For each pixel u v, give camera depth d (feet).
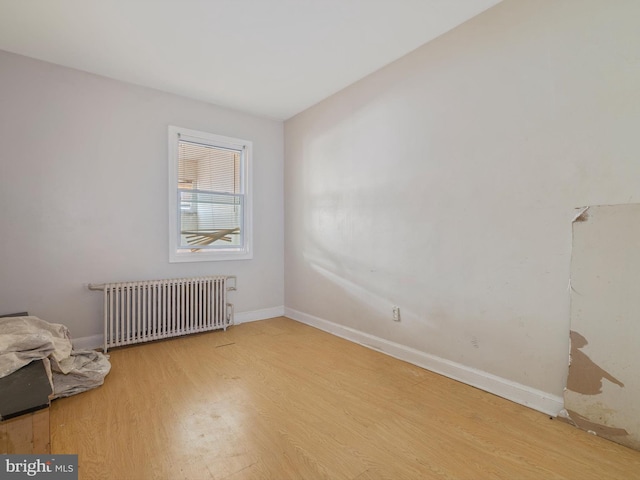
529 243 6.85
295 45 8.80
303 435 5.90
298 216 13.79
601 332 5.83
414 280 9.19
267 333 12.10
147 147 11.19
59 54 9.15
